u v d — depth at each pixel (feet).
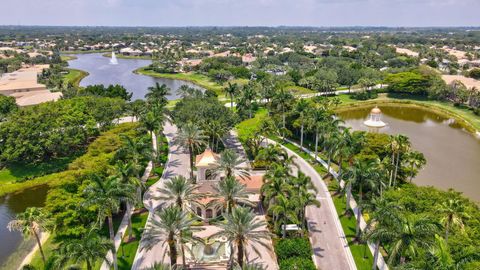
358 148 251.39
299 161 309.83
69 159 312.71
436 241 134.31
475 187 264.11
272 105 404.57
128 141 240.73
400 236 140.77
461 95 499.10
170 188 178.19
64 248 143.23
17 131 295.89
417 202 194.18
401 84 563.07
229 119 344.49
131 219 217.36
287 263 166.50
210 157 244.01
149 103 394.73
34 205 246.68
